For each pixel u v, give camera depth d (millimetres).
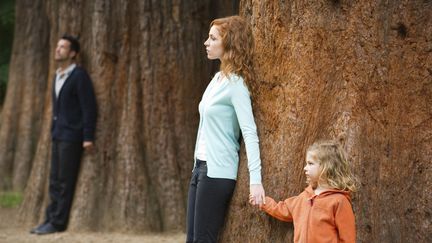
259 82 4258
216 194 4117
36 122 10164
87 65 7797
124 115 7648
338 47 4078
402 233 3939
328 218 3619
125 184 7520
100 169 7586
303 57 4113
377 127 4012
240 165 4227
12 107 10281
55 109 7570
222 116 4098
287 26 4168
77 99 7516
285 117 4152
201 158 4168
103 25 7656
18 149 10117
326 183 3691
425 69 4000
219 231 4281
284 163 4121
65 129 7488
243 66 4152
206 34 7996
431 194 3936
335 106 4062
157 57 7730
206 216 4121
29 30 10328
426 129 3984
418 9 4012
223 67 4133
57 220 7539
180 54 7793
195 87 7871
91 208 7496
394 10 4039
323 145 3721
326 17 4094
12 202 9133
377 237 3938
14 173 10047
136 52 7715
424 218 3936
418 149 3988
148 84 7699
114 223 7484
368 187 3961
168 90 7750
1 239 7207
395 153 4000
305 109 4098
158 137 7699
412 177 3979
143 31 7684
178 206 7598
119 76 7688
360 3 4051
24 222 8070
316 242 3631
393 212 3957
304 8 4121
